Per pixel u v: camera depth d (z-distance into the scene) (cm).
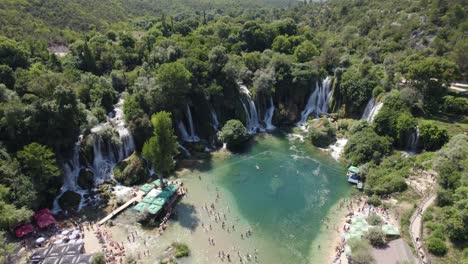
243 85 10444
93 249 5341
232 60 10194
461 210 4953
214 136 9100
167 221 6072
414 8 14625
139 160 7456
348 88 9875
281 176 7656
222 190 7081
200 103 9325
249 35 13500
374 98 9375
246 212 6397
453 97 8656
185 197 6794
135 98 8350
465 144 6400
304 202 6731
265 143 9288
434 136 7575
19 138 6438
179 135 8825
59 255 4931
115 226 5909
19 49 8681
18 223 5506
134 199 6569
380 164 7525
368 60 11400
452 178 5756
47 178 6072
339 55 11519
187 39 12012
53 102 6538
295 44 13588
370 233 5138
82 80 8869
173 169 7769
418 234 5297
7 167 5691
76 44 10475
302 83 10431
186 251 5309
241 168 7969
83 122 7144
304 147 9069
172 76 8275
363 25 15662
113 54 10962
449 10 12875
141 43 12006
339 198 6844
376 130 8544
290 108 10650
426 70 8512
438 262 4769
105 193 6750
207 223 6053
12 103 6306
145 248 5403
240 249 5456
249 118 10062
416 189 6469
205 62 9681
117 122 8269
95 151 7400
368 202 6488
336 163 8238
